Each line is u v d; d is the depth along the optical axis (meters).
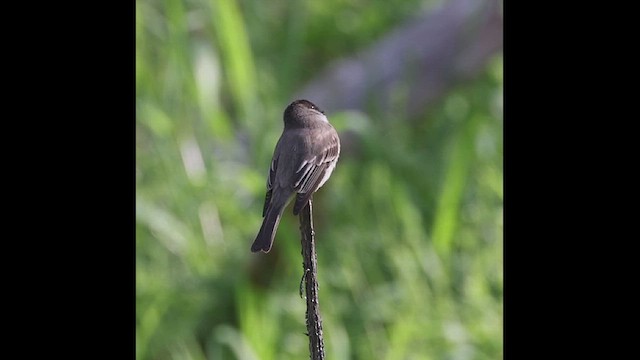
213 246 11.76
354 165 12.86
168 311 11.34
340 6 14.93
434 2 14.85
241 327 11.23
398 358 10.71
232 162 12.58
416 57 13.73
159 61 12.94
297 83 14.13
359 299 11.45
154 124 12.22
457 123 13.36
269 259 11.65
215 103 12.52
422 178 12.95
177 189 11.93
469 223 12.41
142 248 11.66
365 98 13.59
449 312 11.20
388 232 12.09
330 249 12.02
